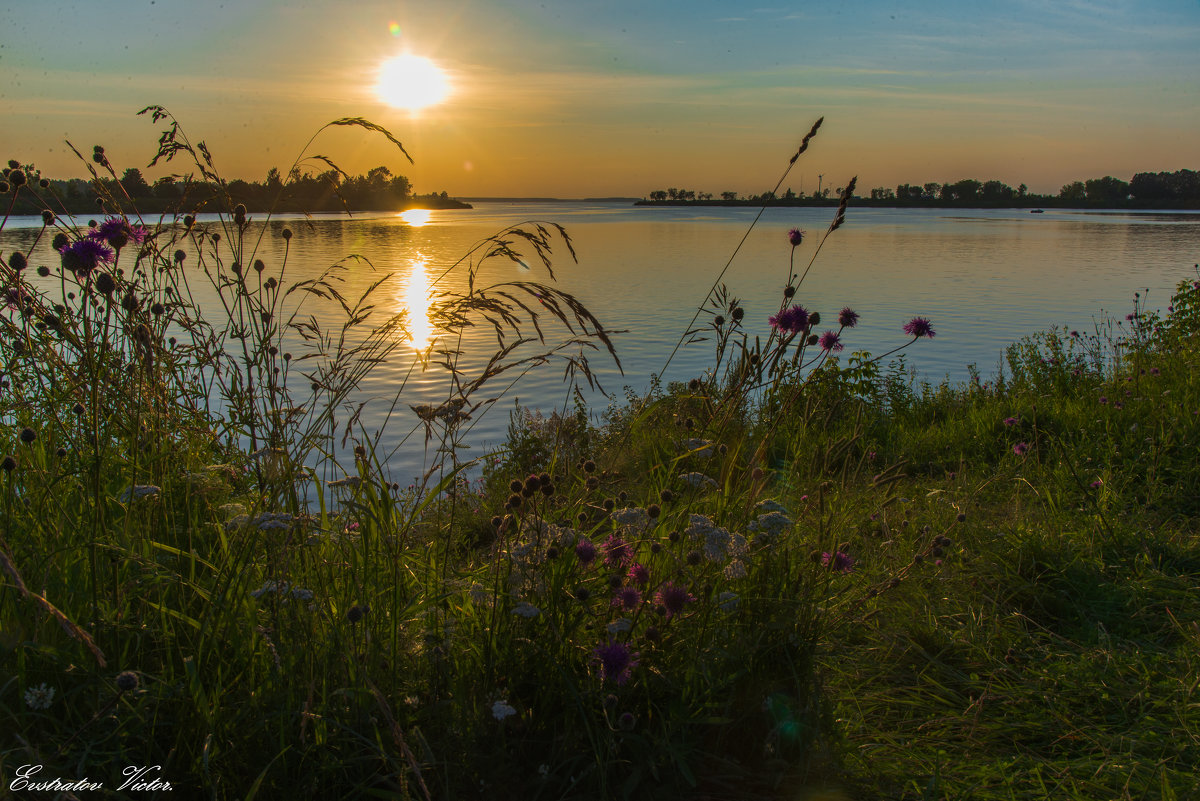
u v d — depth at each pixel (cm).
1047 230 10088
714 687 215
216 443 258
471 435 1043
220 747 183
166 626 201
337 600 224
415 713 207
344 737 192
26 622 190
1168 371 736
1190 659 276
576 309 238
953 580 342
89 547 200
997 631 303
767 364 285
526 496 223
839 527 298
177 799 179
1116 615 320
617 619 229
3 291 241
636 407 640
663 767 211
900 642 297
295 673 199
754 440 311
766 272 4028
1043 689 265
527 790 199
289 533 201
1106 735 240
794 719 220
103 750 182
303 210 266
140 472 238
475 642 226
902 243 7012
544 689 219
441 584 240
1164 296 2916
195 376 288
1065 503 434
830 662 276
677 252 5688
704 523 224
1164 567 356
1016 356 974
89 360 217
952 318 2341
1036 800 213
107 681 183
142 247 258
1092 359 954
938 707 258
